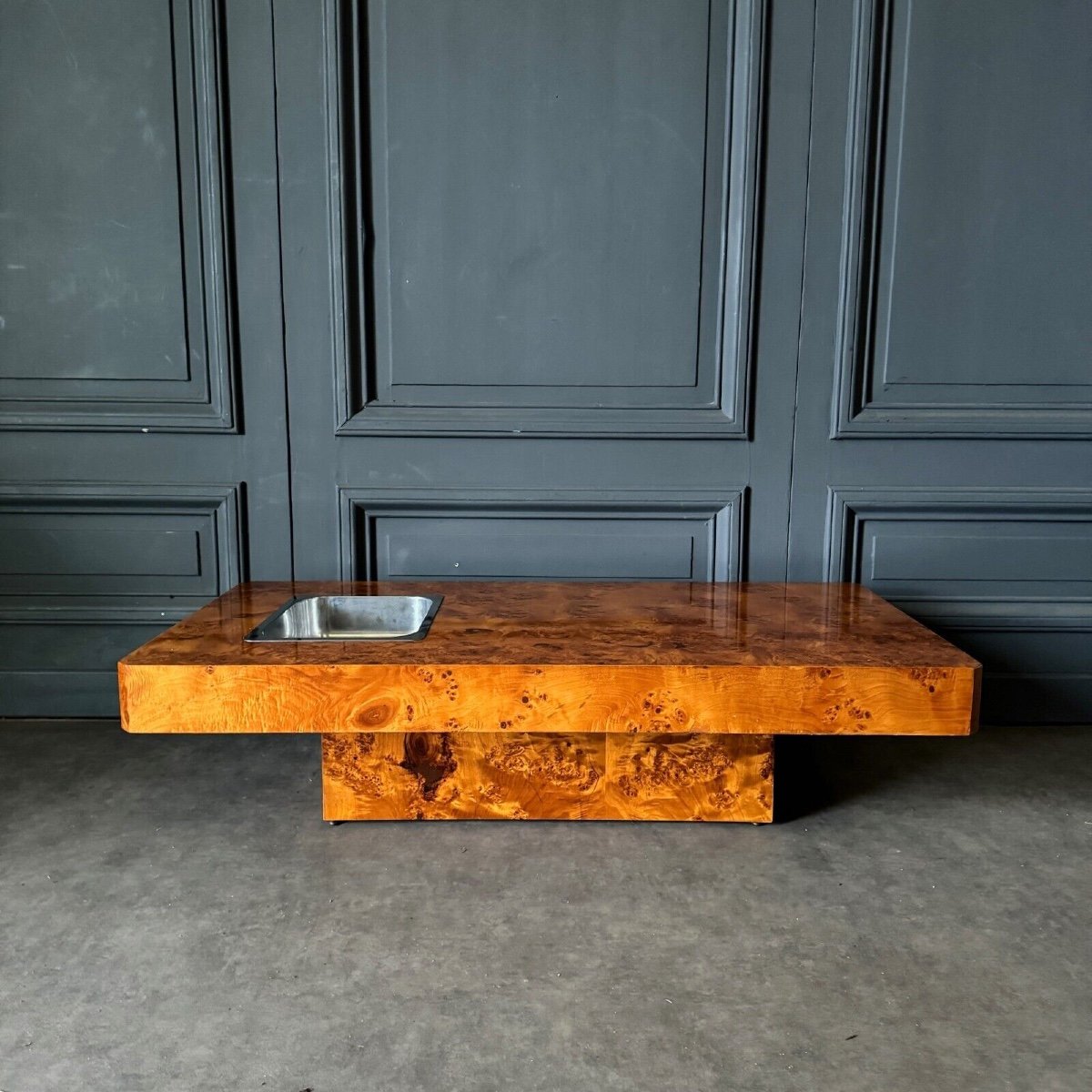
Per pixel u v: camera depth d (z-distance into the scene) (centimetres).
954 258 223
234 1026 126
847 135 217
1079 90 216
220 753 217
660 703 159
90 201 218
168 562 232
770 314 224
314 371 226
